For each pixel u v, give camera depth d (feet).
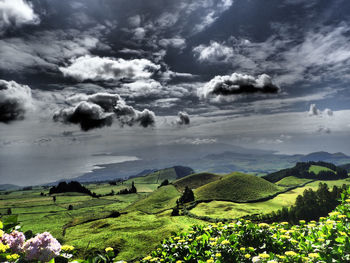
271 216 311.47
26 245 14.28
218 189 622.95
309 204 337.93
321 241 22.04
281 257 21.44
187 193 581.12
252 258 23.90
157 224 288.10
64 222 493.77
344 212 25.48
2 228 15.30
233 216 411.95
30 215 607.78
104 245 208.54
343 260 18.84
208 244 29.55
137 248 196.34
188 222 348.38
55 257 14.32
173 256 30.37
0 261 13.28
